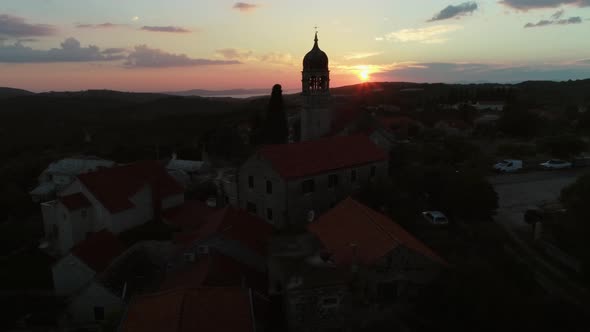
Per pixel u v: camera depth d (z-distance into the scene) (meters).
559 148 79.94
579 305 30.67
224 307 24.64
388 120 114.25
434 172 51.28
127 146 111.00
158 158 94.19
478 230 41.91
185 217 52.16
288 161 47.56
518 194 58.50
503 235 43.19
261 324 26.84
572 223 37.16
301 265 26.08
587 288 34.16
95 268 39.91
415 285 28.20
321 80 63.47
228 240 36.72
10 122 163.12
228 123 134.88
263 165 47.78
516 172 70.94
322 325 25.66
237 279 32.62
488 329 25.03
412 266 27.94
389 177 54.34
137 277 38.62
